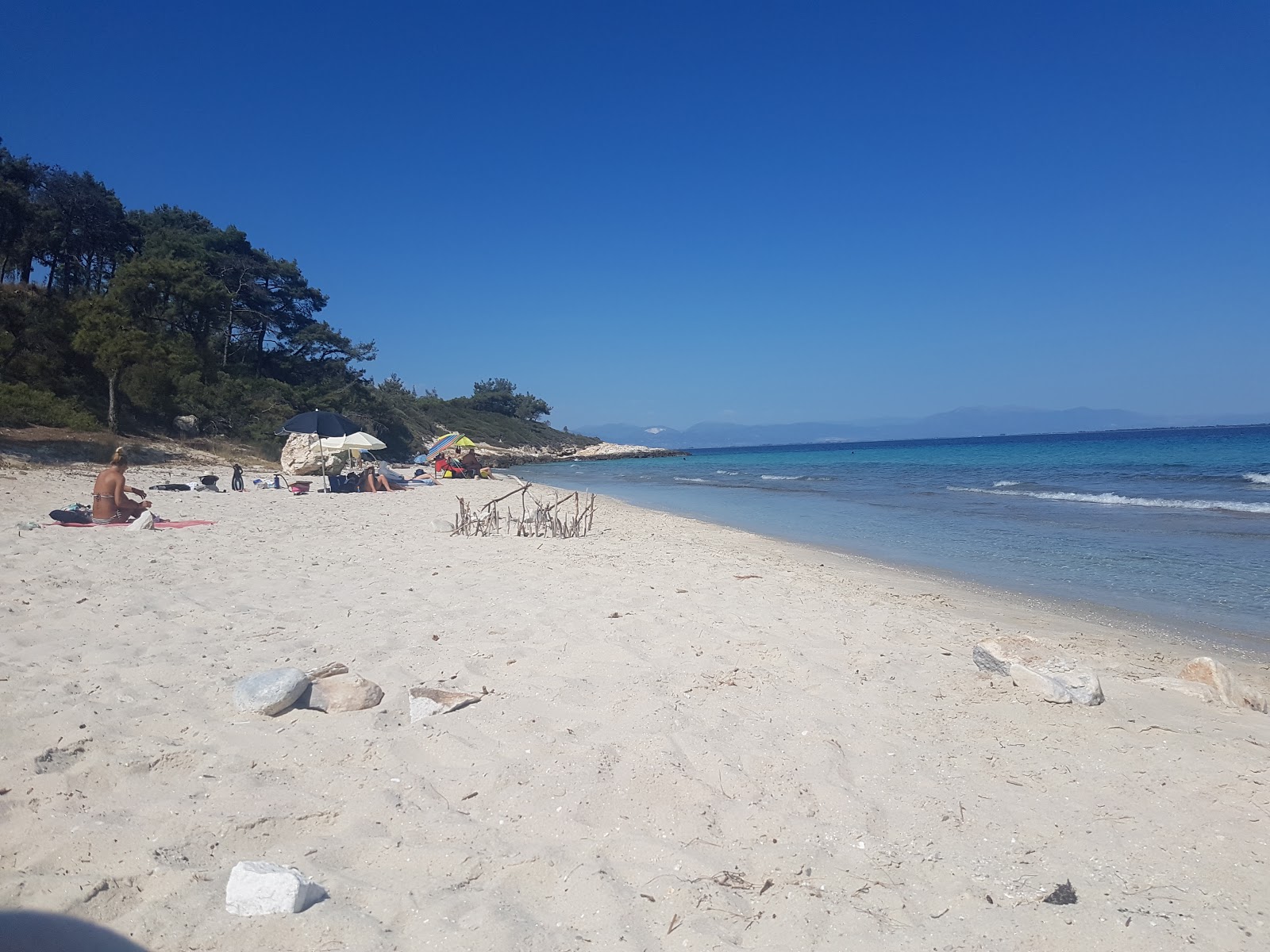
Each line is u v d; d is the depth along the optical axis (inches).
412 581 356.2
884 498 1032.2
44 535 454.0
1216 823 143.4
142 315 1535.4
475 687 210.1
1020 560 511.5
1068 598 394.9
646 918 113.6
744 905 117.0
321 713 189.6
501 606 306.0
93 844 126.9
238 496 816.9
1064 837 139.1
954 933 111.1
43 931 103.4
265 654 234.5
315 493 901.8
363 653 237.8
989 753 174.7
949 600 387.9
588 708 195.6
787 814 145.7
